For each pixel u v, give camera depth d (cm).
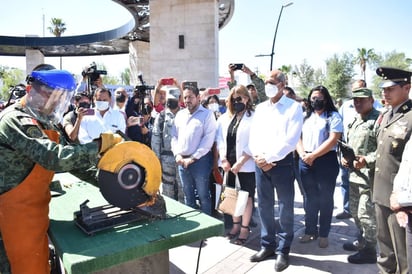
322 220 370
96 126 429
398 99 249
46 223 180
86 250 159
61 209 217
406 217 218
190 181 411
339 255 352
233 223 402
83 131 420
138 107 587
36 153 163
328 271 319
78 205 223
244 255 357
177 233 178
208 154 405
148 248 167
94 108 457
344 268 324
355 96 334
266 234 344
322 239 371
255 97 462
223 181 404
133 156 178
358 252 337
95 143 177
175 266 336
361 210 324
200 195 407
